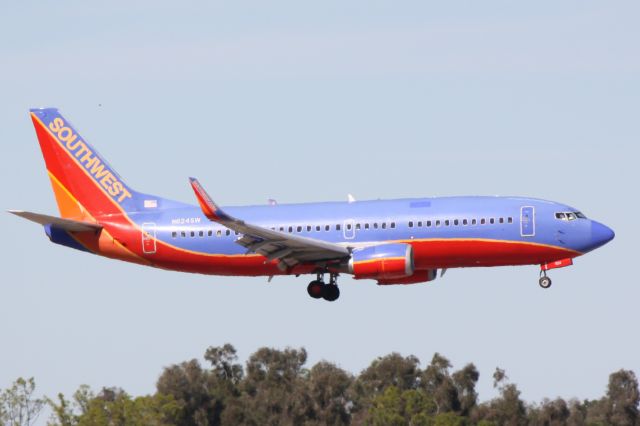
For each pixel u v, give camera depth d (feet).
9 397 621.31
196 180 605.73
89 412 631.97
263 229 632.38
